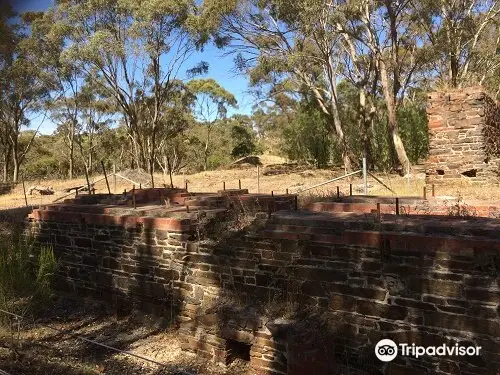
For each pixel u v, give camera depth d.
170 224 6.52
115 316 7.20
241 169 30.47
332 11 20.11
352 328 4.87
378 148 25.72
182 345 6.00
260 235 5.65
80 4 27.55
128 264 7.12
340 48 25.86
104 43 26.38
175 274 6.50
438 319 4.35
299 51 21.14
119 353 6.02
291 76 25.14
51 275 8.16
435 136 12.32
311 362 4.69
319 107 27.27
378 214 5.14
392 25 20.58
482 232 4.27
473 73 25.84
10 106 38.66
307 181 19.62
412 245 4.44
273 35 23.39
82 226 7.86
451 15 23.41
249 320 5.27
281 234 5.39
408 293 4.51
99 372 5.39
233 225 6.11
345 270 4.92
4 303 6.89
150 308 6.84
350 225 5.02
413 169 20.45
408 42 24.52
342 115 27.97
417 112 25.80
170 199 8.29
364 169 9.73
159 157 44.84
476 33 25.11
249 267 5.76
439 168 12.26
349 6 20.23
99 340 6.45
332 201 6.76
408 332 4.52
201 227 6.33
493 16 24.61
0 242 8.70
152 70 31.80
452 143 12.09
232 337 5.41
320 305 5.11
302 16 19.30
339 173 23.47
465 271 4.19
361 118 25.03
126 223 7.06
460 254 4.20
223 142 49.47
